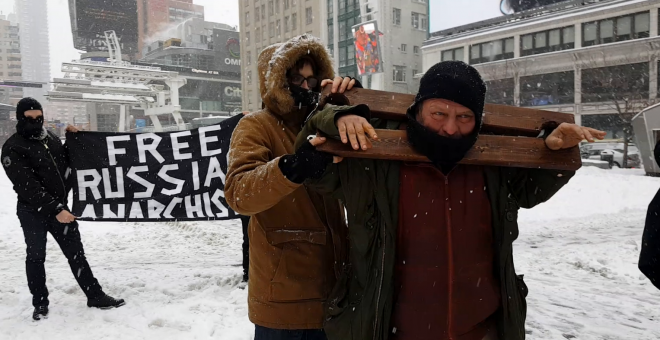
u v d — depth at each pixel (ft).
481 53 146.92
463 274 5.80
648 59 112.78
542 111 6.50
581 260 21.70
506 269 6.00
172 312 13.88
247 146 6.31
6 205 37.06
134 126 266.36
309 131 5.70
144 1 430.61
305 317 6.49
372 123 6.17
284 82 6.84
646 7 114.21
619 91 114.62
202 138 16.96
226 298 15.48
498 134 6.54
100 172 16.47
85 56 306.96
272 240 6.63
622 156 85.92
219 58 319.27
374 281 5.64
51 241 26.27
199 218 16.79
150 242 27.96
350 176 5.61
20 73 568.41
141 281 17.93
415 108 5.73
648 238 6.51
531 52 135.64
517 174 6.32
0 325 13.37
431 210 5.70
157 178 16.74
